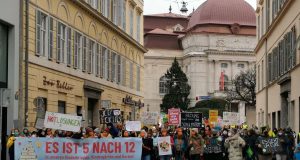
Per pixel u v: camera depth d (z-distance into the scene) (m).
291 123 38.81
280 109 43.59
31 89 29.95
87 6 40.00
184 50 132.62
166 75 123.12
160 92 132.88
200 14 129.62
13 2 27.64
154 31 134.25
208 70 126.81
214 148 26.50
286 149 26.00
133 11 58.44
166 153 26.58
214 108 105.56
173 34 134.75
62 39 35.66
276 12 45.66
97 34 43.91
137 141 21.95
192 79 127.12
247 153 27.28
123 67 53.38
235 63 126.31
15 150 20.55
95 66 43.34
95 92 43.25
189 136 29.61
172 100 120.25
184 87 121.75
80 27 39.47
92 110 44.09
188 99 122.19
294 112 37.69
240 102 110.31
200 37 127.38
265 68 53.66
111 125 25.42
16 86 28.02
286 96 42.94
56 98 34.25
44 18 32.50
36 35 30.72
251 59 125.75
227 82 125.81
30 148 20.64
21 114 26.72
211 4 129.75
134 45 58.22
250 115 95.38
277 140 25.72
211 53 126.25
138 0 60.69
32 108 29.98
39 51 31.33
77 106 39.06
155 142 26.61
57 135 23.83
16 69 28.02
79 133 21.36
